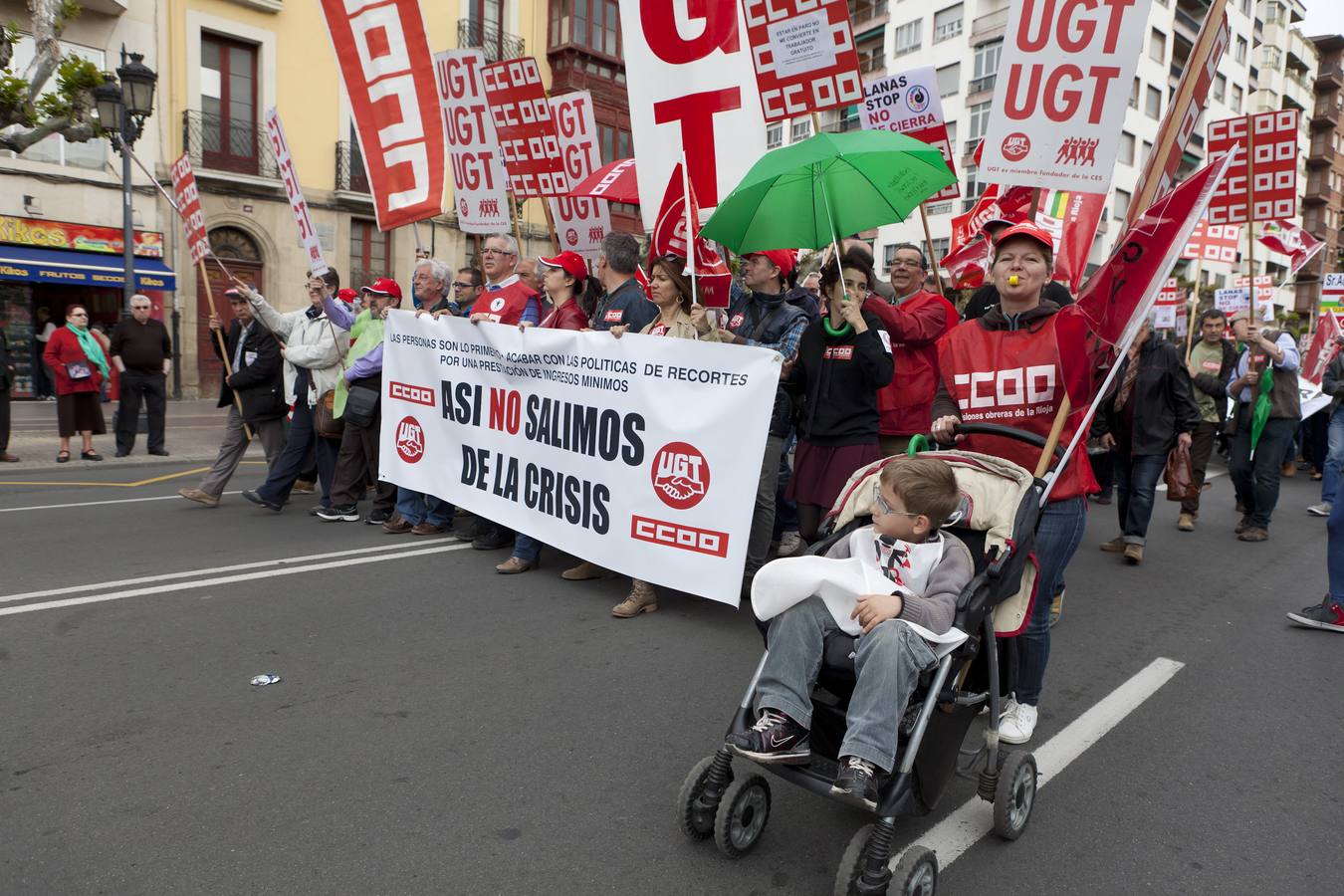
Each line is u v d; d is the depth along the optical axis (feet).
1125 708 12.77
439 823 9.15
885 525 9.23
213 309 25.89
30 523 22.49
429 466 20.49
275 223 68.44
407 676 12.96
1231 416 25.40
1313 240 38.27
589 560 16.53
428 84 21.77
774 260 17.21
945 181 14.85
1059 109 13.35
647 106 16.75
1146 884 8.54
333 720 11.47
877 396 15.42
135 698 11.94
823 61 15.15
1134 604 18.11
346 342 22.93
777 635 8.69
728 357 14.34
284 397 24.36
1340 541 16.43
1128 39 12.84
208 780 9.87
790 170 13.32
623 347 15.69
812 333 15.38
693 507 14.82
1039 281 10.82
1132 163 118.11
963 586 8.86
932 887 7.93
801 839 9.18
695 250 16.53
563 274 19.11
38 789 9.57
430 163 22.17
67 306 62.08
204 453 36.83
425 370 20.33
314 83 69.72
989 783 9.16
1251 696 13.33
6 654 13.39
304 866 8.34
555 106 22.33
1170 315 35.04
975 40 110.52
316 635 14.52
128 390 34.68
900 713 7.91
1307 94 182.29
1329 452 28.66
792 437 20.58
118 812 9.16
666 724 11.64
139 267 61.46
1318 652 15.37
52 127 36.68
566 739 11.14
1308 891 8.46
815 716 8.63
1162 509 29.68
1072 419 10.98
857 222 15.67
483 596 16.89
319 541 20.98
